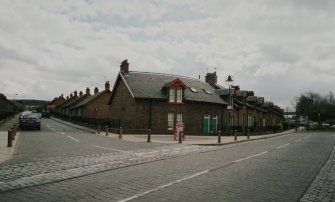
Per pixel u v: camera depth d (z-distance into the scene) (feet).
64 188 26.55
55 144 65.00
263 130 167.53
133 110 117.39
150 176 32.53
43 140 73.05
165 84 127.75
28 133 94.48
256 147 73.41
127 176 32.42
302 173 36.55
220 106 142.10
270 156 53.16
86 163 40.91
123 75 126.31
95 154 50.98
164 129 119.75
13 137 70.33
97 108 190.80
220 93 149.59
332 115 317.01
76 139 79.36
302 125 305.12
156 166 39.73
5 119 165.99
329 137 131.13
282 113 293.23
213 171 36.24
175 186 27.86
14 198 23.08
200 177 32.37
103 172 34.81
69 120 207.21
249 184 29.48
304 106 323.37
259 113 198.39
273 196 25.18
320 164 44.80
